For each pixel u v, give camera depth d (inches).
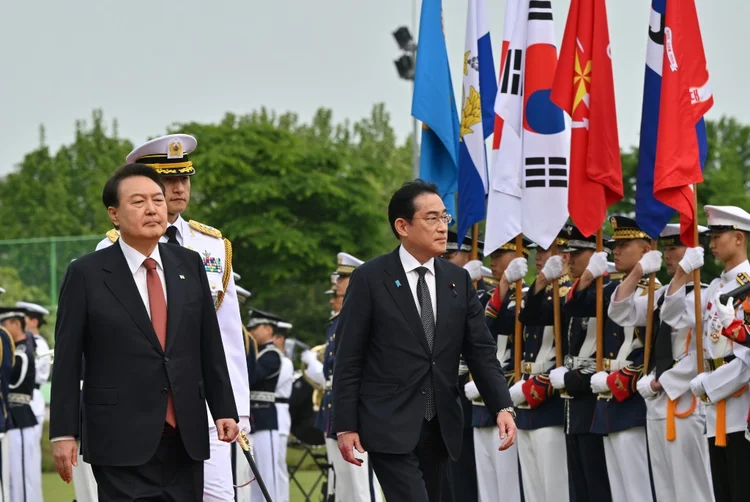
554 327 935.7
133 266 605.6
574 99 910.4
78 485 1042.1
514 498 995.9
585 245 951.6
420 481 661.3
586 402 925.8
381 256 695.1
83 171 5014.8
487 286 1099.3
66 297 594.9
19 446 1359.5
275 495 1327.5
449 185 1040.8
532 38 957.8
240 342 732.0
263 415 1328.7
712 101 880.3
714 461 826.8
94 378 592.4
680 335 856.9
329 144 3506.4
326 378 1233.4
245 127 3319.4
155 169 673.6
